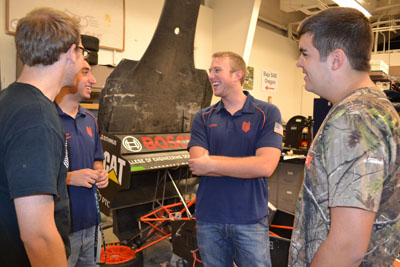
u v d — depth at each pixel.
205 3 4.32
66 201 1.00
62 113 1.51
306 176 0.79
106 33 3.38
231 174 1.41
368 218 0.63
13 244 0.84
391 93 3.15
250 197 1.48
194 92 2.47
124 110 2.10
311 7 5.39
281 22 6.68
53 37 0.86
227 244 1.57
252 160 1.41
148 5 3.83
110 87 1.98
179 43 2.17
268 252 1.51
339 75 0.76
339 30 0.74
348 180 0.64
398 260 1.77
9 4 2.69
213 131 1.61
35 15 0.88
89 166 1.64
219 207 1.49
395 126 0.68
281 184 3.21
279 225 2.35
